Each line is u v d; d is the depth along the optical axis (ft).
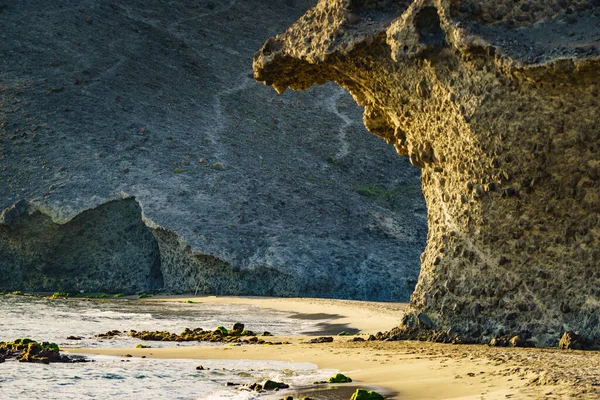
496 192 76.18
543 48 71.31
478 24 75.82
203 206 249.14
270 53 95.25
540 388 45.47
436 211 84.43
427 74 80.94
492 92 74.84
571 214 72.64
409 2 85.87
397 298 230.48
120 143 278.46
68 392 58.80
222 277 230.27
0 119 283.38
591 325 70.59
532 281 74.38
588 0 73.15
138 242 245.86
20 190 247.70
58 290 240.94
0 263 236.84
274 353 78.02
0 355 76.64
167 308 177.27
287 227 249.55
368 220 270.46
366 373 61.00
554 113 71.97
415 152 87.15
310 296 224.33
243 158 293.23
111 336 107.04
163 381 62.75
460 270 79.30
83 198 240.73
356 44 84.58
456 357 63.46
